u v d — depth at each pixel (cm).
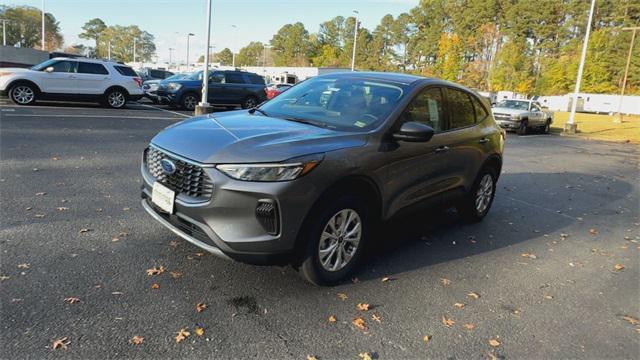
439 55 7562
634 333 360
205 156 337
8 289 331
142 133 1137
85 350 273
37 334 284
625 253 557
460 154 516
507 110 2305
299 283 384
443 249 504
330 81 501
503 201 775
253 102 2070
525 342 332
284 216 329
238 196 323
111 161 783
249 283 376
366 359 292
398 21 10531
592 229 651
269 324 320
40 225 459
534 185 948
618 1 8094
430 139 431
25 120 1166
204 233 336
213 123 408
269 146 342
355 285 392
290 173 329
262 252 331
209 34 1683
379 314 348
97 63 1677
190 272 385
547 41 8369
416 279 418
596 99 6438
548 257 516
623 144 2150
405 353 303
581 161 1414
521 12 8388
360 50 10956
